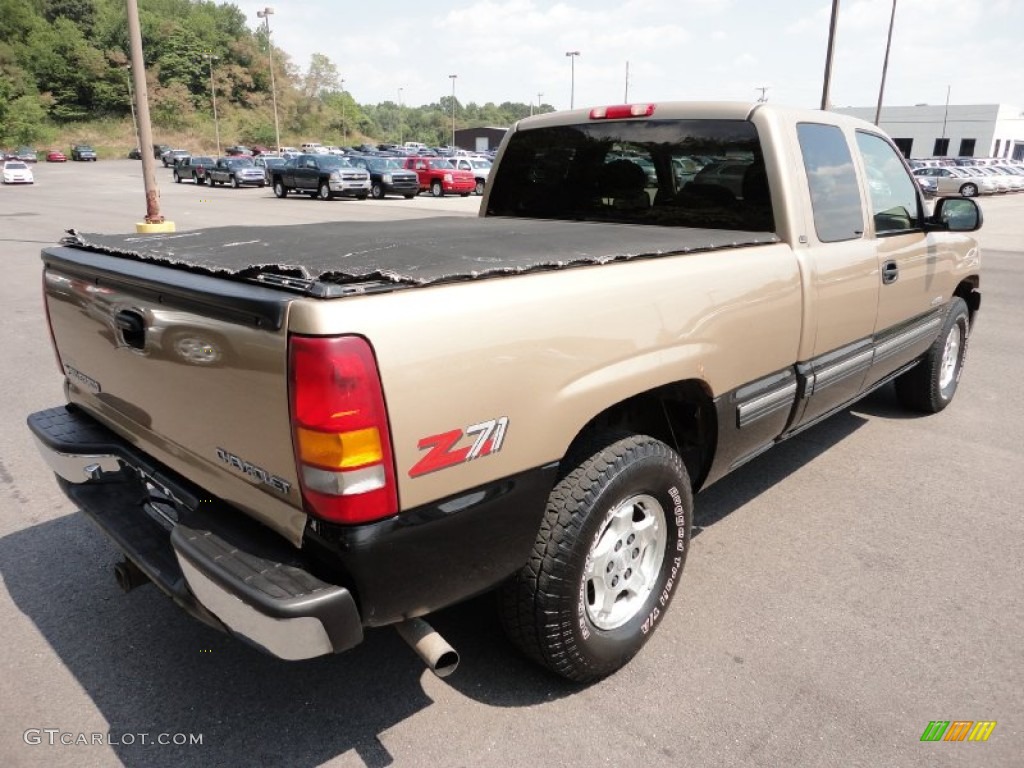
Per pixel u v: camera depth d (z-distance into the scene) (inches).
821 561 139.0
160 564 94.7
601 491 95.3
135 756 93.1
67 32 4165.8
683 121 144.0
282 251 99.7
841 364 147.3
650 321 100.0
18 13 4190.5
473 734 96.7
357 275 76.6
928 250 179.0
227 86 4645.7
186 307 83.9
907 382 212.8
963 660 111.0
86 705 102.0
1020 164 1863.9
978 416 219.8
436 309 77.4
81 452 108.7
